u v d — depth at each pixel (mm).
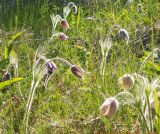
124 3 2102
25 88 1113
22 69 1263
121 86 812
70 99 1074
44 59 859
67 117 989
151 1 1833
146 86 717
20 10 2248
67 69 1168
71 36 1559
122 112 955
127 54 1325
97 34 1528
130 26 1582
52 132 922
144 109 735
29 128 897
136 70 1146
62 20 1396
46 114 997
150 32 1517
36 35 1689
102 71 1043
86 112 992
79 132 933
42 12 1959
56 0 2307
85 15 1985
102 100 1003
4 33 1690
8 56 1173
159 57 1153
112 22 1594
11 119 952
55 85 1147
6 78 1057
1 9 2201
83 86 1086
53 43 1496
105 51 1022
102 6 2002
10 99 1026
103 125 945
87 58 1301
